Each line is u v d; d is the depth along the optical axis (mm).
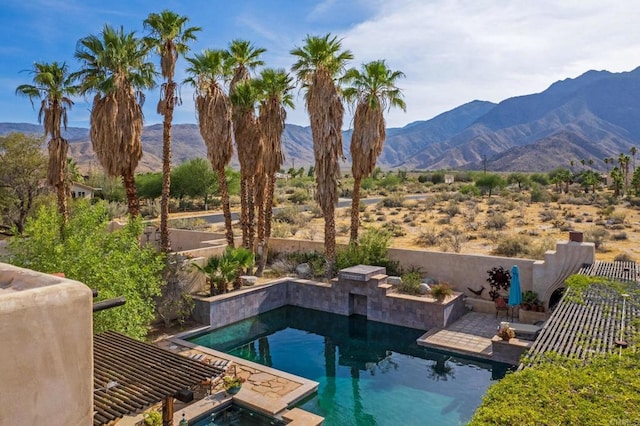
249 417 10188
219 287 17547
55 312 3066
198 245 25109
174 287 15750
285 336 16266
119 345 7977
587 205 52844
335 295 18391
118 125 17641
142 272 12602
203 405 10227
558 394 6328
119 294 11391
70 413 3156
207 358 13125
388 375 12781
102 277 11297
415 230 34781
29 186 31000
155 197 56500
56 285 3160
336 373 13000
